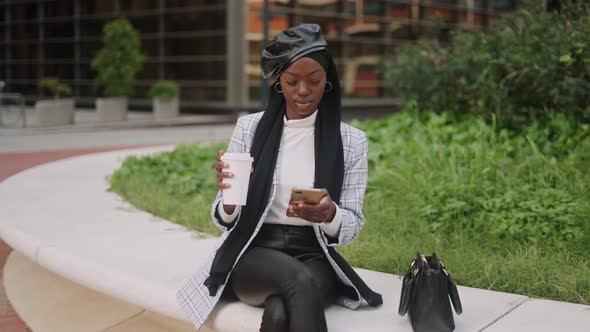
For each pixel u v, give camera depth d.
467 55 8.19
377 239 4.85
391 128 8.52
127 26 23.31
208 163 8.09
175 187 7.13
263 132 3.04
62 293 4.48
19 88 33.91
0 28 34.41
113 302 4.23
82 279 4.01
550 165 6.09
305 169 3.02
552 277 3.82
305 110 2.94
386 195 6.21
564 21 7.50
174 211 5.96
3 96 20.48
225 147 9.51
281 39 2.88
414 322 2.84
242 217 2.94
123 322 3.96
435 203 5.49
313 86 2.89
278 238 3.02
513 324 3.12
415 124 8.31
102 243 4.62
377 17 28.06
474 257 4.24
